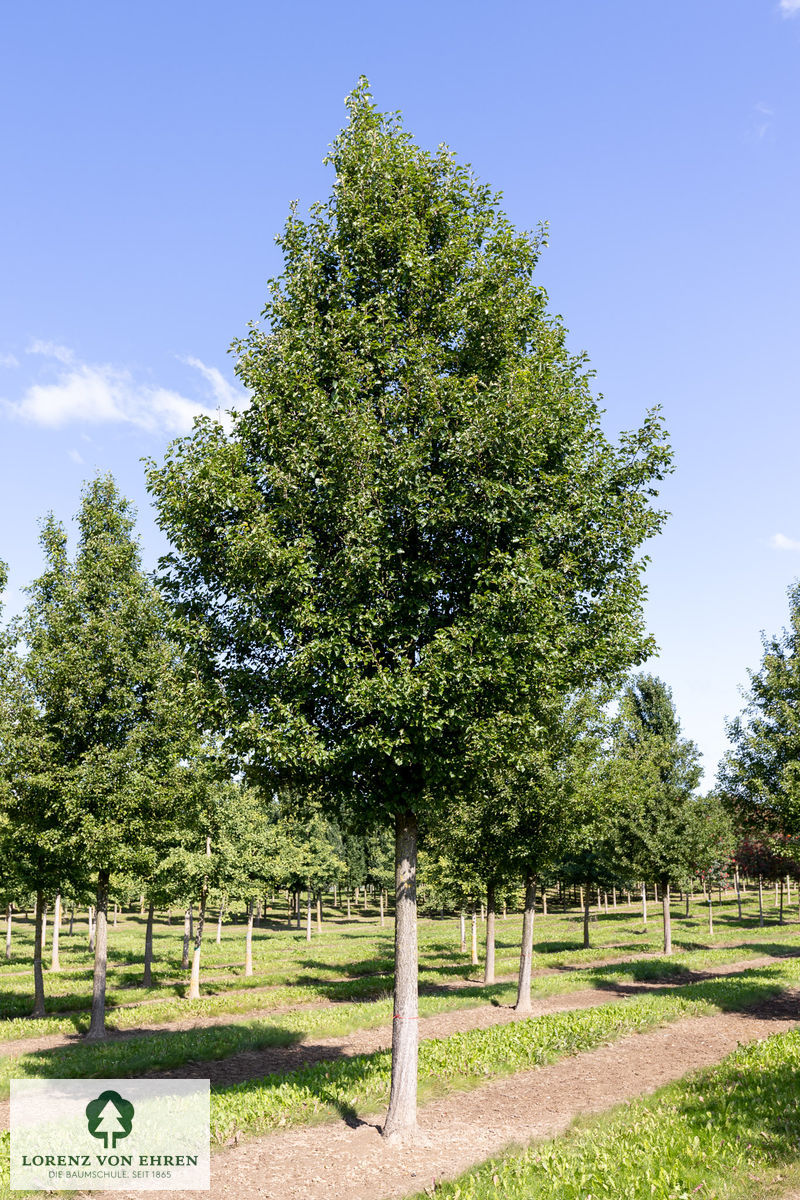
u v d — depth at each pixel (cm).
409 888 1122
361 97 1220
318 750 1012
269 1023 2027
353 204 1170
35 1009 2452
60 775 1984
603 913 6750
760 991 2147
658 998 2073
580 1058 1489
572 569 1136
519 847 2136
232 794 3038
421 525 1052
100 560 2155
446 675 969
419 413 1077
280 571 1039
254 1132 1077
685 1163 770
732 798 2230
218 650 1190
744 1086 1048
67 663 2000
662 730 4872
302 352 1100
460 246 1171
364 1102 1170
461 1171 891
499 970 3272
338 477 1033
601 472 1185
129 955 4309
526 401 1041
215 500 1095
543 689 1130
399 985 1084
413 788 1098
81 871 2398
